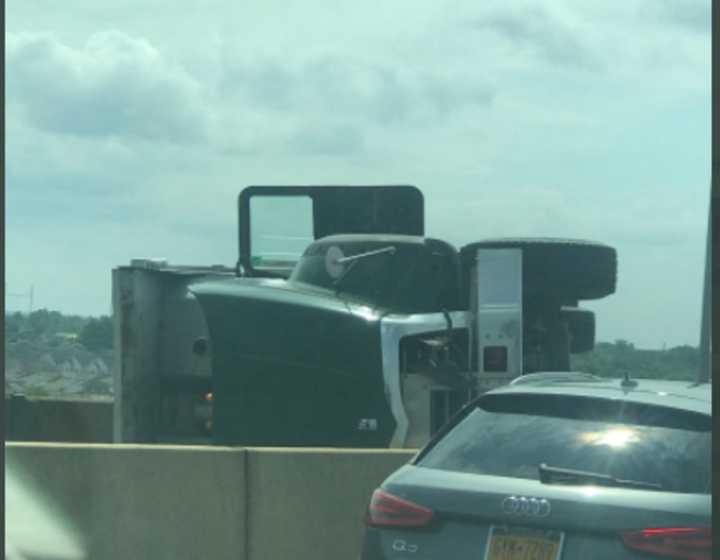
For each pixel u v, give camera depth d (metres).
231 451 8.62
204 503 8.56
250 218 13.12
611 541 5.45
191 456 8.59
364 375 10.57
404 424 10.53
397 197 12.98
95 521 8.52
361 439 10.57
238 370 10.91
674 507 5.42
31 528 8.49
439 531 5.84
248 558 8.56
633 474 5.60
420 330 10.62
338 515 8.62
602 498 5.51
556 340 11.49
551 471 5.69
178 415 11.89
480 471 5.91
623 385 6.27
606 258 11.29
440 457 6.16
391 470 8.66
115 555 8.51
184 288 12.16
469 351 10.62
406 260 11.02
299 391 10.73
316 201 13.05
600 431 5.84
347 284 11.09
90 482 8.55
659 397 5.93
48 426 14.38
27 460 8.55
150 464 8.57
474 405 6.35
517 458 5.88
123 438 11.50
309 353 10.73
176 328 12.02
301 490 8.62
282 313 10.82
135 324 11.63
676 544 5.34
